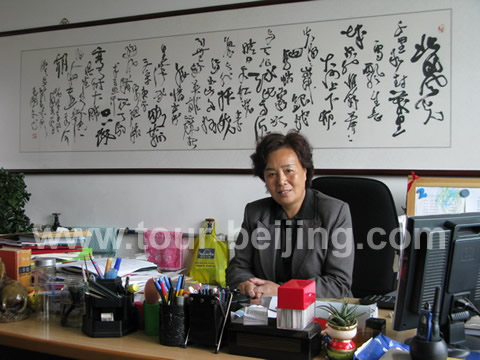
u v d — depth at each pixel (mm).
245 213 1896
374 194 1952
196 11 2709
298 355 1033
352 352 1027
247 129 2625
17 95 3166
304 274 1693
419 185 2203
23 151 3160
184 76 2754
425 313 1012
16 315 1343
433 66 2305
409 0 2332
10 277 1493
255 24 2596
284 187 1691
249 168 2623
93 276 1312
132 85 2875
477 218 1174
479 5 2236
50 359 1443
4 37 3184
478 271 1184
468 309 1164
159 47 2809
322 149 2484
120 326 1200
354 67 2424
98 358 1109
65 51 3035
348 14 2426
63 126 3053
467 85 2262
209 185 2729
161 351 1095
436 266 1126
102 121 2951
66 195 3066
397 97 2361
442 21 2287
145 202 2877
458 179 2158
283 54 2547
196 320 1122
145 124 2850
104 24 2930
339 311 1158
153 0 2842
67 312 1280
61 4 3072
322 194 1813
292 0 2514
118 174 2938
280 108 2559
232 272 1799
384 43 2375
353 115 2432
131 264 1649
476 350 1126
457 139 2277
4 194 2787
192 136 2742
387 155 2383
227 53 2658
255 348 1065
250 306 1146
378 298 1517
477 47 2242
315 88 2494
